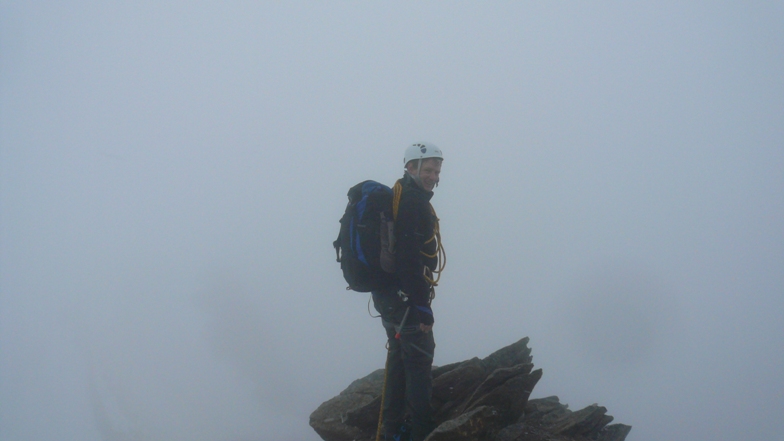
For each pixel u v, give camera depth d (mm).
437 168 5344
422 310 5164
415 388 5406
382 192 5273
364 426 6465
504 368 6070
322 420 6777
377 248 5227
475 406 5926
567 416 6391
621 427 6551
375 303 5559
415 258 5074
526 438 5832
